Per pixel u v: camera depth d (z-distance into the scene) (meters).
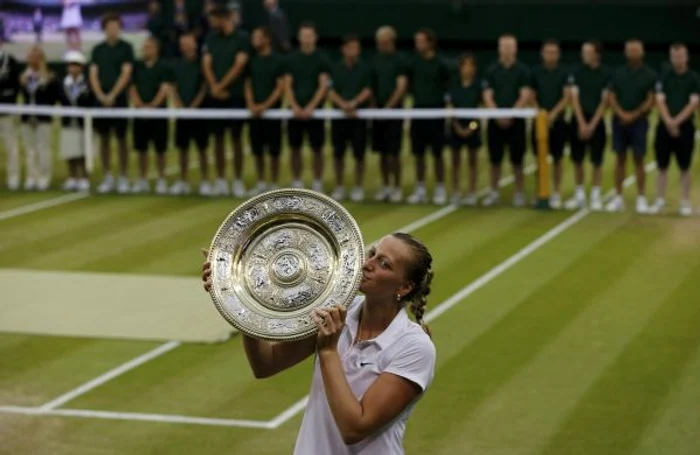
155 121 31.80
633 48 29.25
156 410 16.88
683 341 19.70
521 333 20.14
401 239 9.09
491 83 30.38
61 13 45.75
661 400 17.14
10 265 24.64
